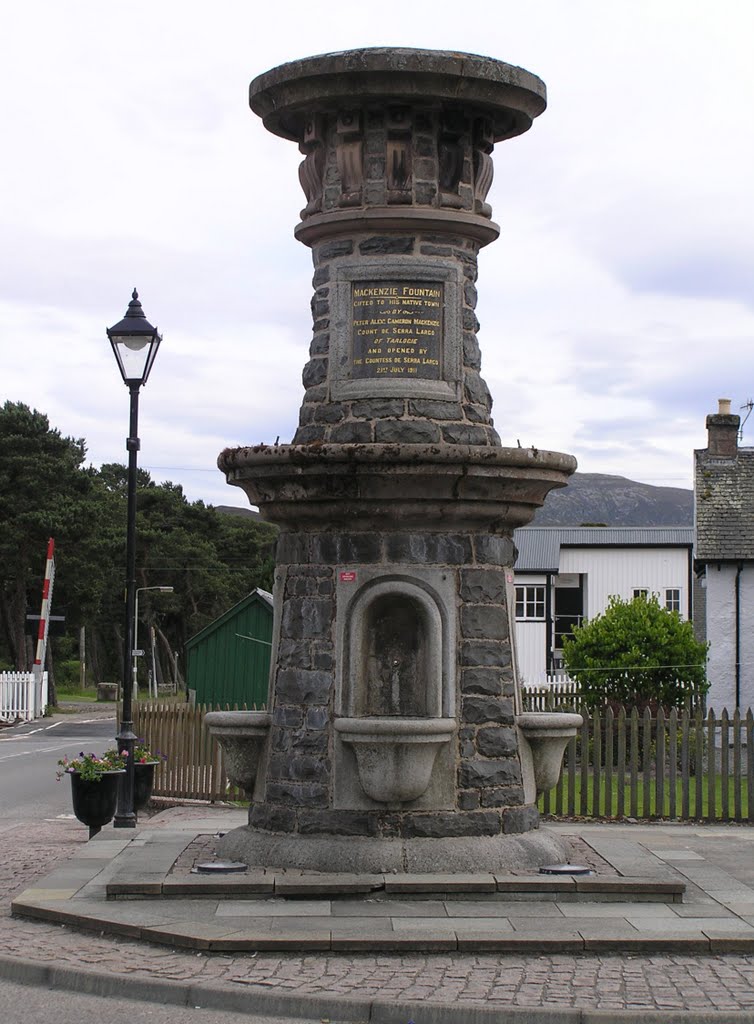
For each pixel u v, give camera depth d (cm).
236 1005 737
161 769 1723
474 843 965
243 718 1020
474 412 1030
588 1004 718
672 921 862
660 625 2355
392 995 730
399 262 1023
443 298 1030
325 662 993
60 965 790
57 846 1309
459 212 1033
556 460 992
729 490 2764
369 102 1017
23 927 884
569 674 2391
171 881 922
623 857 1021
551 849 991
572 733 1037
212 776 1681
